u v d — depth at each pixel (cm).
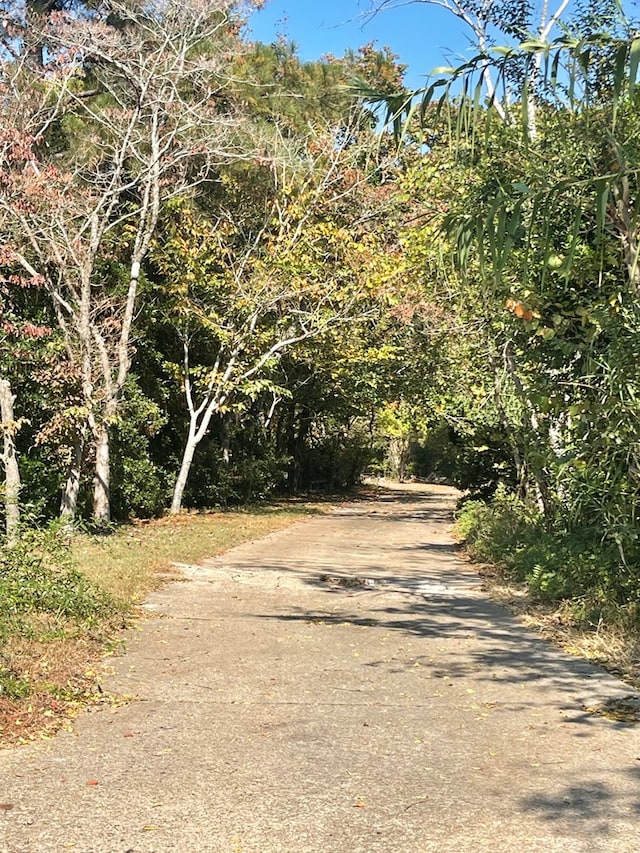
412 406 3241
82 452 1767
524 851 362
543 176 649
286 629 845
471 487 2241
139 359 2348
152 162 1867
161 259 2242
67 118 2033
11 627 689
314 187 2409
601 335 923
